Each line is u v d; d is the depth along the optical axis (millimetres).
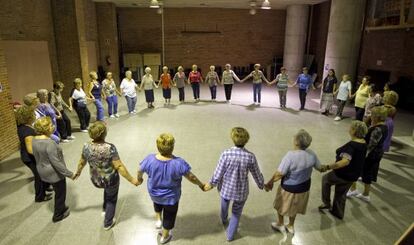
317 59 15758
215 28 16875
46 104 5742
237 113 9586
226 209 3611
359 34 9820
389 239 3566
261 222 3871
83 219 3877
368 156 4199
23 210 4059
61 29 9922
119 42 16453
